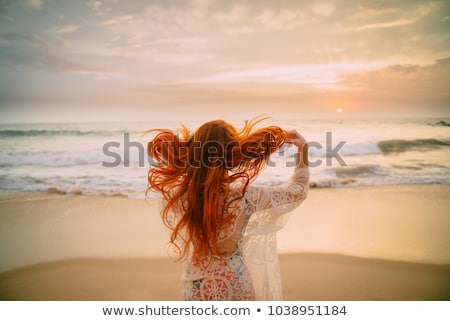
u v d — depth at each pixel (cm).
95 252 374
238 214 161
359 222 451
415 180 671
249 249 172
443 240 392
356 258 354
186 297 172
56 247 387
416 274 324
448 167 751
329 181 674
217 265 167
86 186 642
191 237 164
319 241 392
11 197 582
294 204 165
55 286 311
